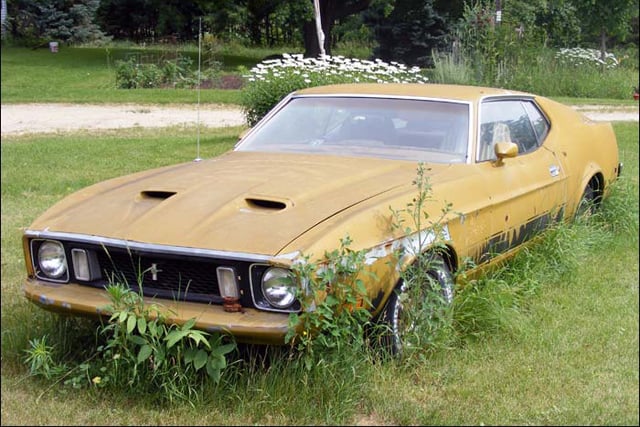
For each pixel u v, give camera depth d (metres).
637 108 19.52
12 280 5.82
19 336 4.50
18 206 8.52
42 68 27.62
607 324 5.05
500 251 5.20
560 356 4.54
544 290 5.62
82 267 4.11
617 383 4.21
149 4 37.72
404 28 26.27
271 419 3.70
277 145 5.45
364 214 4.00
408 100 5.55
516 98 6.11
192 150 12.33
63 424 3.68
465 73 13.29
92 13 38.66
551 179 5.88
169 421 3.70
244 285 3.72
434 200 4.43
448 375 4.16
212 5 32.41
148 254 3.85
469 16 13.90
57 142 12.98
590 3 16.94
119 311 3.74
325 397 3.74
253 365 3.97
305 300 3.60
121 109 18.19
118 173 10.45
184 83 23.39
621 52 27.91
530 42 14.54
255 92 12.48
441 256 4.52
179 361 3.77
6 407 3.85
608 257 6.62
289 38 38.38
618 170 7.51
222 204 4.09
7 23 36.50
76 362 4.29
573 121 6.79
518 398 4.01
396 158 5.08
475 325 4.66
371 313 4.02
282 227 3.84
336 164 4.84
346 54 31.08
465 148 5.18
